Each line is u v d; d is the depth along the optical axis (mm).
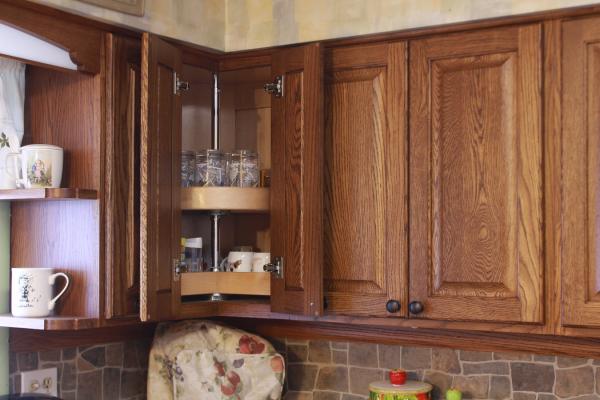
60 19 2057
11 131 2191
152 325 2625
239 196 2379
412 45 2242
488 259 2135
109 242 2137
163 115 2201
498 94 2137
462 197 2170
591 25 2031
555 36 2070
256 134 2662
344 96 2324
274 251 2357
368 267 2275
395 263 2236
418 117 2225
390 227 2246
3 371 2172
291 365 2695
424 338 2469
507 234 2115
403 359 2531
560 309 2051
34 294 2102
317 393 2652
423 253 2205
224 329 2520
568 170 2045
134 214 2215
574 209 2037
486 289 2139
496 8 2117
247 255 2471
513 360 2385
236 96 2693
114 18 2152
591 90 2027
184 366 2453
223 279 2443
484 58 2154
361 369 2590
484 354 2420
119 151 2174
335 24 2328
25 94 2260
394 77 2256
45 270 2117
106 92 2158
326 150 2340
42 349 2271
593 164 2021
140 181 2232
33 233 2227
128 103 2207
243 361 2488
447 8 2176
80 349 2393
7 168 2154
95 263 2127
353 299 2285
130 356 2555
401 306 2225
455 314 2162
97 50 2145
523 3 2088
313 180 2271
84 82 2164
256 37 2453
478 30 2168
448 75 2199
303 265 2285
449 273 2180
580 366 2301
